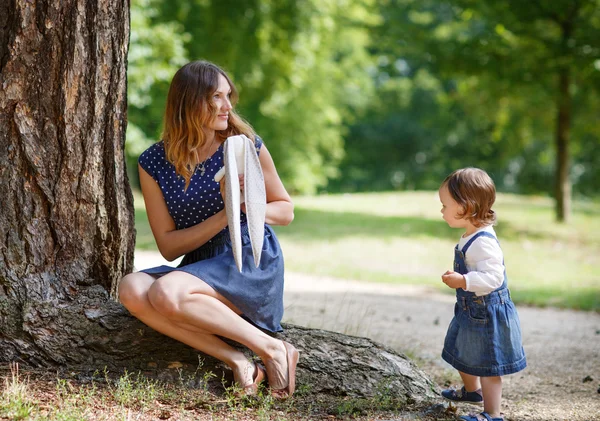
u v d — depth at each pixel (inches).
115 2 138.6
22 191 135.2
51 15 133.0
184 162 135.5
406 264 457.4
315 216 635.5
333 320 254.4
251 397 129.5
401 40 625.3
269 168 141.9
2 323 132.3
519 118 716.7
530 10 570.9
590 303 347.3
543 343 242.7
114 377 132.6
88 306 136.9
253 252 127.0
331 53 942.4
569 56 550.6
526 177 1245.1
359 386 139.6
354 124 1360.7
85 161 137.8
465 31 995.9
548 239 567.5
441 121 1261.1
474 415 131.5
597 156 1123.3
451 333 137.3
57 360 133.1
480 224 132.0
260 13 638.5
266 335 132.0
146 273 130.7
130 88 560.4
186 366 136.5
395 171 1384.1
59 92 134.7
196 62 137.6
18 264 135.0
